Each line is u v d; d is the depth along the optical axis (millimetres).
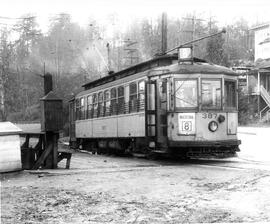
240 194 9430
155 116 17469
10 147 13945
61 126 14969
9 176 13445
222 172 13180
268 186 10188
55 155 15086
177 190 10281
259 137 31109
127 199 9453
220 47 61156
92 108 25391
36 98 56281
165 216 7895
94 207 8797
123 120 20578
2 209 8805
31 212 8523
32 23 38750
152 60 18922
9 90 45000
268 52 56656
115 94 21641
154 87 17547
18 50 47500
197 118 16500
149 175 12914
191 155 16547
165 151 16781
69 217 8062
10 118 55406
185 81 16609
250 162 16984
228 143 16766
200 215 7848
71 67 52375
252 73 52688
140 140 19203
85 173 13617
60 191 10609
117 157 21219
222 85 16812
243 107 50750
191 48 17266
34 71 49438
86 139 27609
